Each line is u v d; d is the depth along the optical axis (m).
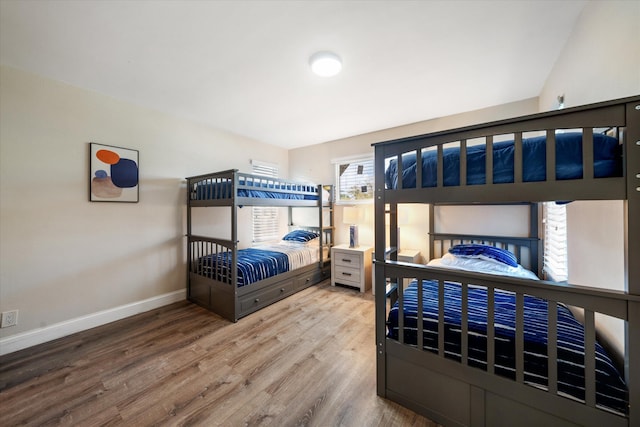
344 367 1.86
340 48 1.91
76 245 2.44
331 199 4.34
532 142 1.12
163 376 1.76
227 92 2.61
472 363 1.29
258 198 3.00
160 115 3.08
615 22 1.26
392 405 1.49
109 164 2.65
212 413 1.44
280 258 3.27
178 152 3.25
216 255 2.86
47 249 2.28
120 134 2.74
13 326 2.11
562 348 1.14
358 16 1.59
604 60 1.36
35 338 2.19
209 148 3.61
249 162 4.20
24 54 1.96
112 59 2.03
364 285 3.53
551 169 1.06
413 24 1.67
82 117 2.48
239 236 4.00
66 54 1.96
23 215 2.17
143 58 2.02
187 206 3.29
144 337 2.30
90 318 2.50
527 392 1.13
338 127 3.72
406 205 3.43
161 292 3.07
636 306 0.93
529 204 2.75
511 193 1.15
